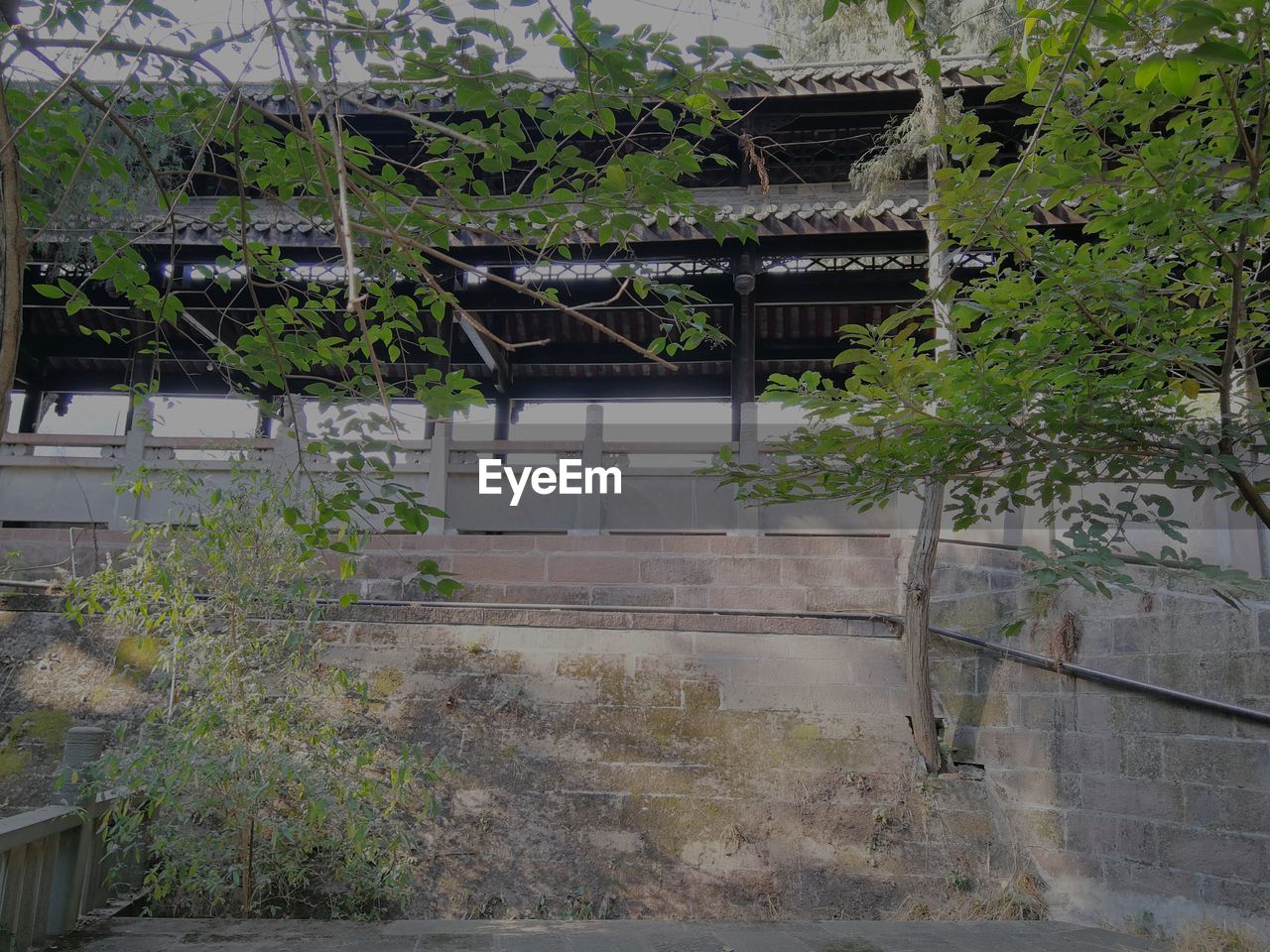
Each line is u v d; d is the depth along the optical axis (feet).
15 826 16.19
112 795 19.34
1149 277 12.03
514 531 28.43
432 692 24.45
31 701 24.02
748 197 36.94
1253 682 18.48
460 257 35.17
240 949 17.13
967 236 13.10
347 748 19.30
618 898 21.07
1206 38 8.15
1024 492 22.93
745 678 24.88
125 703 23.97
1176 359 12.05
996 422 11.95
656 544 26.99
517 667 24.99
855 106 36.04
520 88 10.77
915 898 21.16
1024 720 22.53
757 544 26.89
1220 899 18.29
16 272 8.87
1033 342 11.87
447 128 10.04
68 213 17.40
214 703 18.56
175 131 15.30
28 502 27.94
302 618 23.57
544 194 11.46
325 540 11.13
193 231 31.83
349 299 7.47
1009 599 23.57
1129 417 11.98
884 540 26.68
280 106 32.35
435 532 28.09
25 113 11.76
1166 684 19.83
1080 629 21.68
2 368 8.77
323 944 17.62
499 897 20.94
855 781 22.93
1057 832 21.26
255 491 21.09
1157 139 12.11
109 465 28.17
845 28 27.66
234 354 12.77
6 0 10.75
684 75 10.25
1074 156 12.50
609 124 10.64
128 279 12.79
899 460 12.94
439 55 10.34
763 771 23.08
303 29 10.37
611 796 22.57
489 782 22.71
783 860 21.63
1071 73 12.51
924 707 23.38
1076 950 17.79
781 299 39.09
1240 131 10.68
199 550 20.10
